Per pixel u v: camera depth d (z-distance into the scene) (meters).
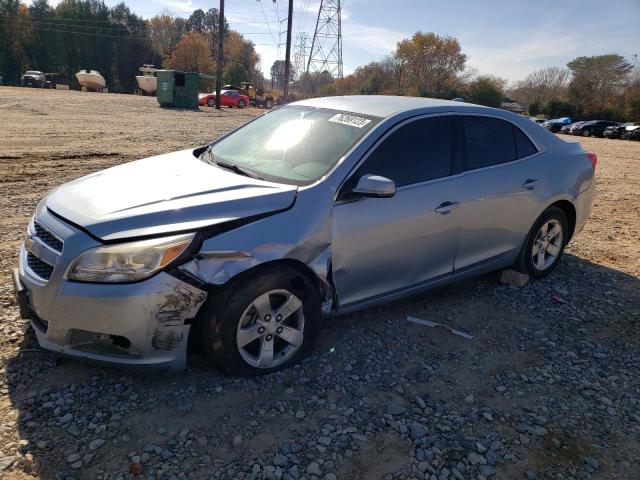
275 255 2.95
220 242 2.82
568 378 3.34
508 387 3.22
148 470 2.37
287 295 3.08
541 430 2.82
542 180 4.53
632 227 7.33
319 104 4.23
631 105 56.62
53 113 19.64
